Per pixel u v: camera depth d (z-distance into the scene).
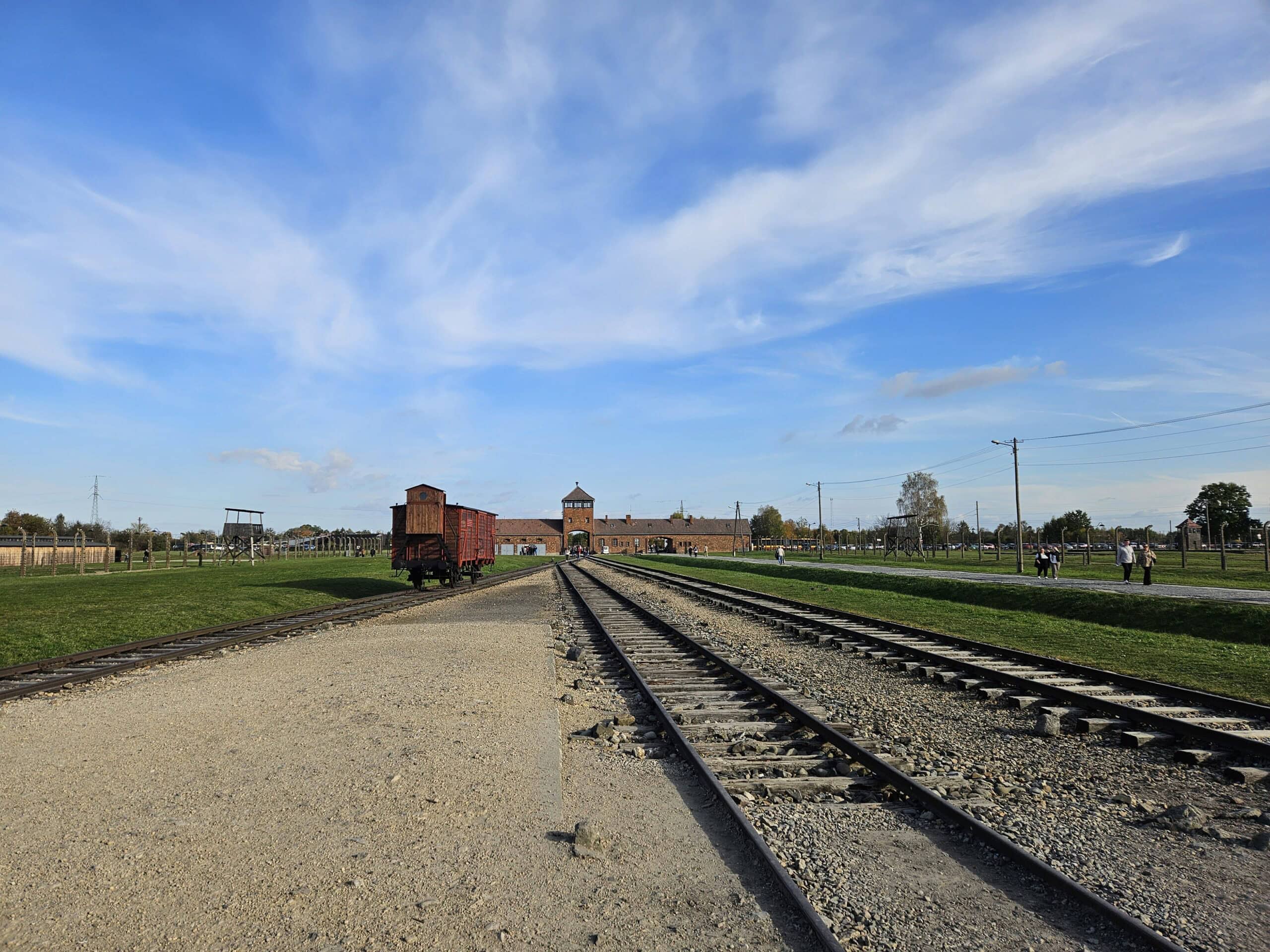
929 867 4.98
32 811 5.83
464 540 33.38
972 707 9.96
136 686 11.07
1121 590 25.31
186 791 6.26
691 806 6.09
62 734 8.23
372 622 20.25
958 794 6.49
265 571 46.84
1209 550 73.12
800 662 13.60
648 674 12.38
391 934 3.99
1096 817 5.99
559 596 30.98
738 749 7.85
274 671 12.12
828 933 3.88
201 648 14.51
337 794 6.16
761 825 5.69
